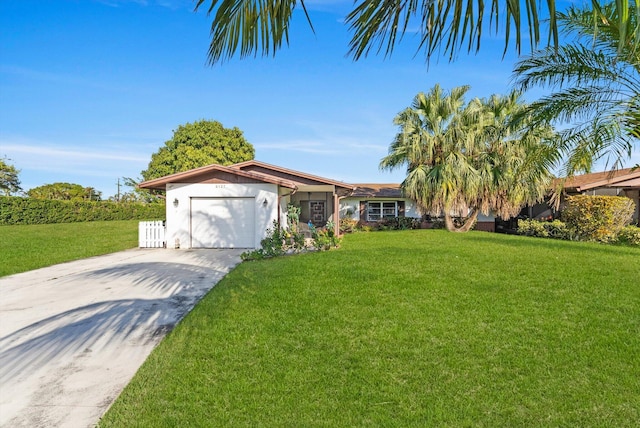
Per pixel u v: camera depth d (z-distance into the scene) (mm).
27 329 4848
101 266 9852
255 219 14195
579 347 4113
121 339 4484
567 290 6363
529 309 5395
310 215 23578
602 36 5168
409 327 4742
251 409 2990
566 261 9047
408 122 18203
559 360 3814
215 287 7027
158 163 35406
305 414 2930
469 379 3461
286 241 12023
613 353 3957
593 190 16703
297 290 6547
